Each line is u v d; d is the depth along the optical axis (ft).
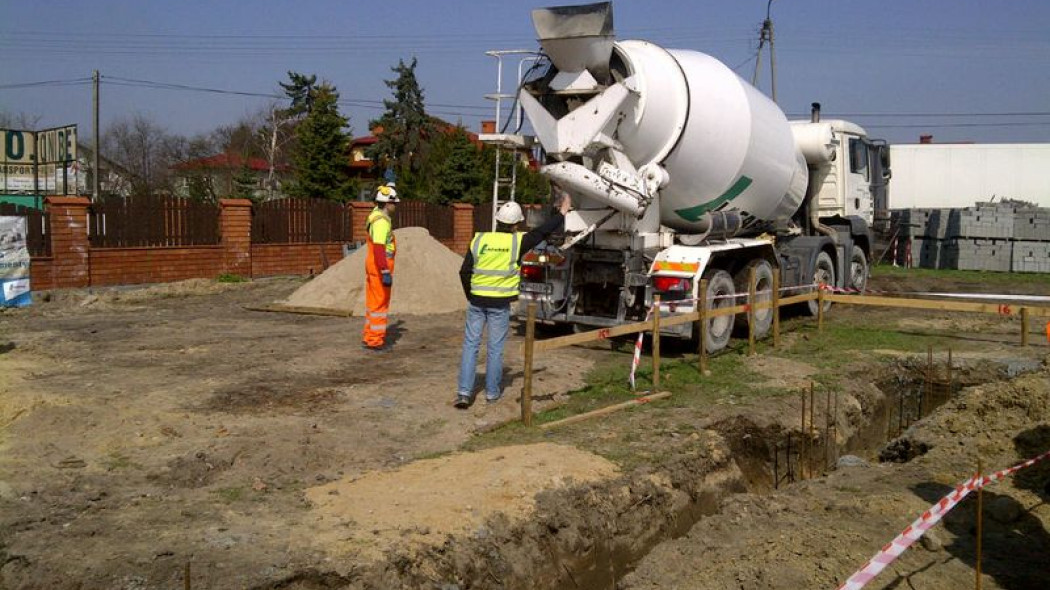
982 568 15.96
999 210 73.10
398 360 31.04
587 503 18.42
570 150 29.43
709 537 17.87
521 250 24.54
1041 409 23.02
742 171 33.88
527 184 33.88
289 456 19.63
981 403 24.34
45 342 33.65
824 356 33.88
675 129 31.01
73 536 14.93
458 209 82.43
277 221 63.41
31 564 13.80
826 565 15.96
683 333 31.42
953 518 18.25
